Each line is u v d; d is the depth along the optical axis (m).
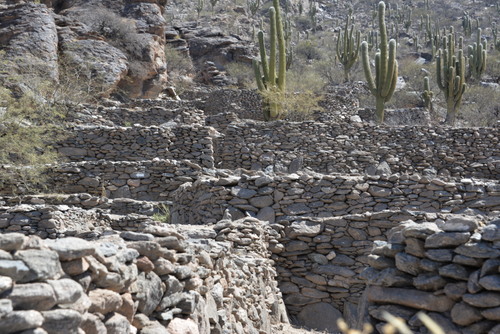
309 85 26.33
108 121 17.16
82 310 2.55
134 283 3.28
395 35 57.31
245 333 5.13
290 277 8.07
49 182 11.98
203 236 6.78
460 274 3.71
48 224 8.56
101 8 25.86
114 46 24.14
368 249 7.95
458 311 3.65
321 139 15.27
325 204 9.06
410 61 39.56
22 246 2.45
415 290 3.90
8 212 8.59
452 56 22.77
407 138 15.38
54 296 2.37
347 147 15.23
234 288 5.20
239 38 38.12
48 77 18.50
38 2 24.81
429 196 9.09
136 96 24.30
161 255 3.65
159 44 26.14
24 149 12.38
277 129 15.30
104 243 3.22
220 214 8.95
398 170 15.11
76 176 12.05
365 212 8.70
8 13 21.28
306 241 8.14
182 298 3.79
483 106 26.73
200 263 4.53
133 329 3.13
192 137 13.95
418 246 3.96
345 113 21.80
